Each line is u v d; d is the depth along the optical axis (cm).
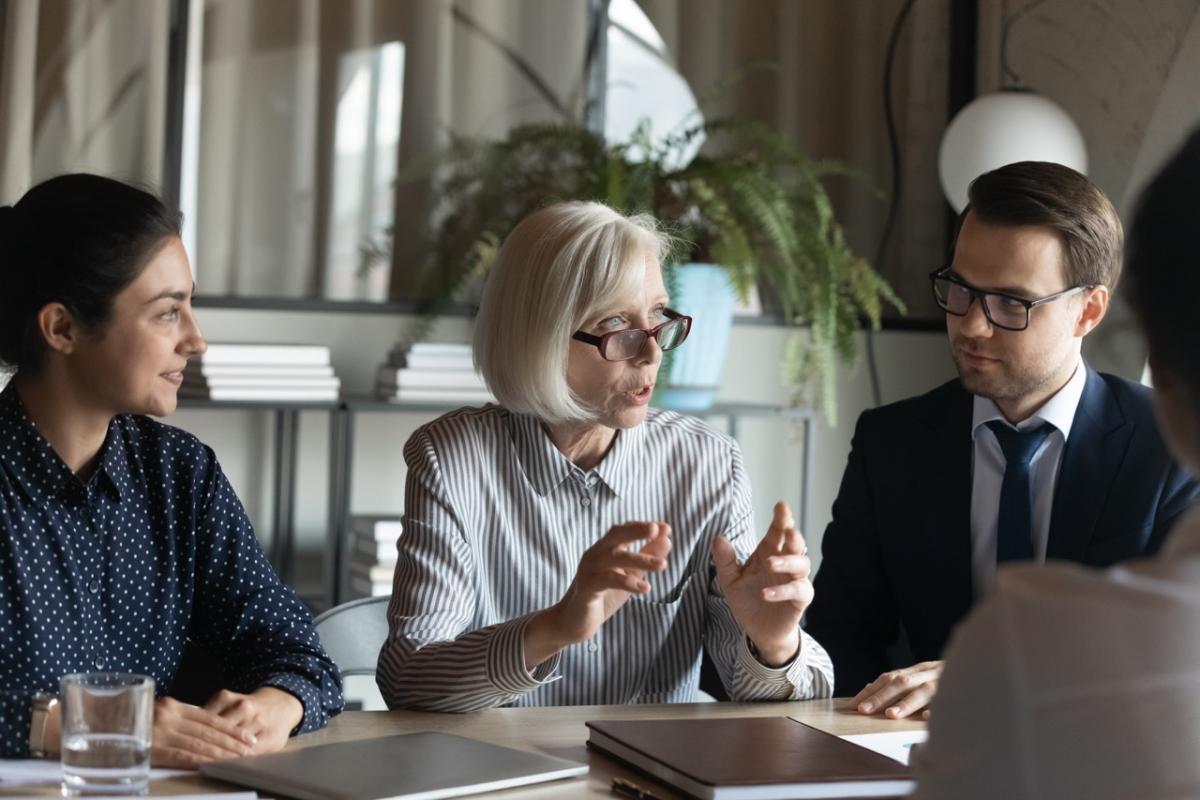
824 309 347
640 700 189
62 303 150
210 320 344
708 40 386
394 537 321
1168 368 85
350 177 354
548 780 132
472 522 185
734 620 184
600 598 156
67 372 154
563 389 179
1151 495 198
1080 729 80
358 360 356
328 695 159
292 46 349
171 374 157
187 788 127
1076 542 199
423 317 345
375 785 124
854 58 396
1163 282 84
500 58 365
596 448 191
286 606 174
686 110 384
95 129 333
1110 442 202
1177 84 319
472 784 127
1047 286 192
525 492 187
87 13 332
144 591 164
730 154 359
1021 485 203
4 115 326
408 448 191
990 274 193
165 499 167
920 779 88
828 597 217
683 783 127
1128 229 88
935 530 209
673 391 344
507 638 160
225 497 173
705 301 338
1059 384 204
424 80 359
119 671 162
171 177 338
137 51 336
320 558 354
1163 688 78
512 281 180
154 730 136
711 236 338
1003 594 86
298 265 352
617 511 190
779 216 337
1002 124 327
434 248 356
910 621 212
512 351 179
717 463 195
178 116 338
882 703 168
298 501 352
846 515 219
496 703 165
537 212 185
